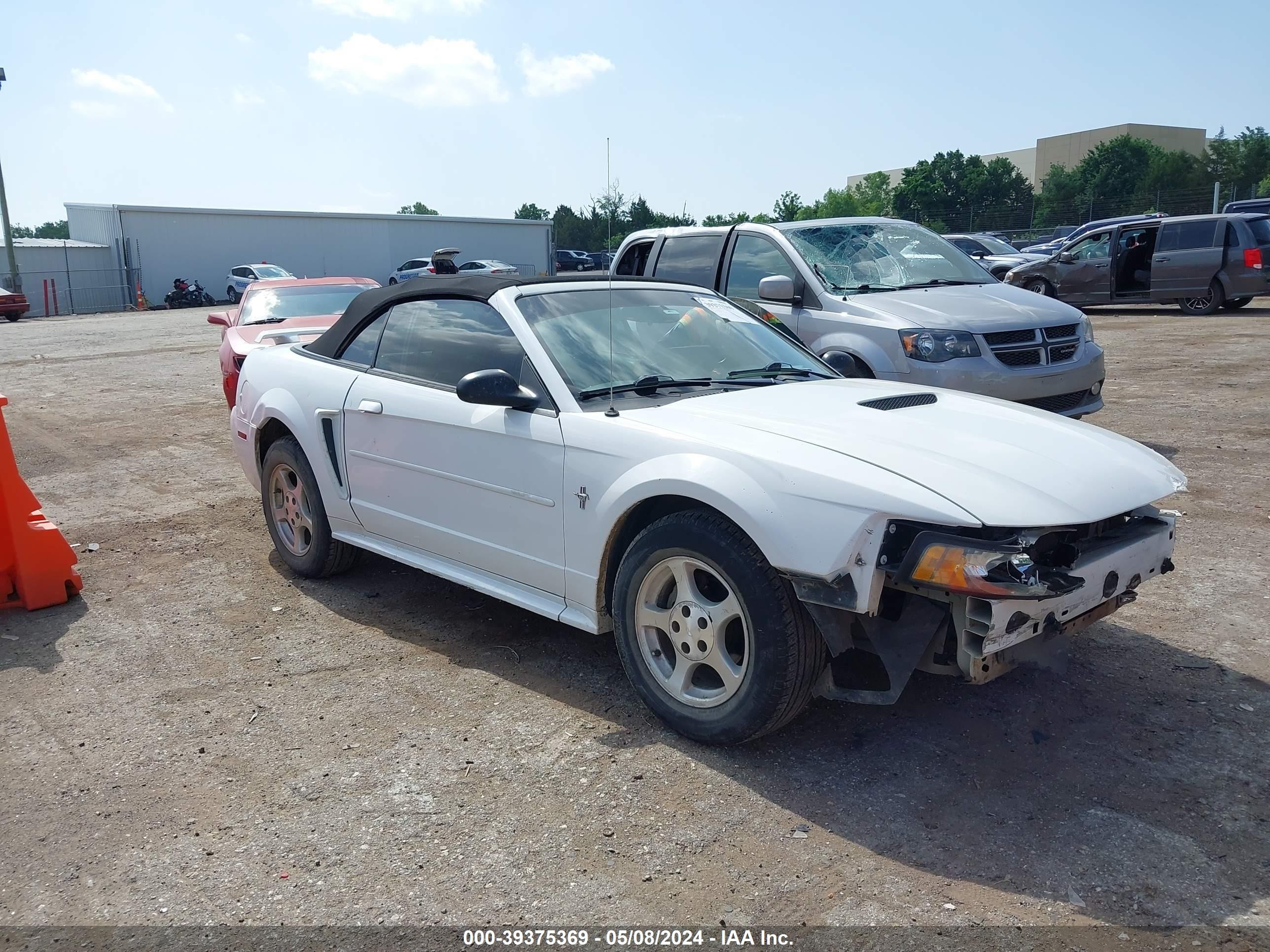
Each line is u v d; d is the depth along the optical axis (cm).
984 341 654
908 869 267
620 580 348
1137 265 1719
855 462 304
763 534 299
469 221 4981
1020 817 290
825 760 324
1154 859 269
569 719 358
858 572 287
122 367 1598
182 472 794
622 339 410
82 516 664
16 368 1655
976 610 280
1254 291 1602
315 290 1047
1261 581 473
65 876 275
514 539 389
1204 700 359
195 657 425
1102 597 310
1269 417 841
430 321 447
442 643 434
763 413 352
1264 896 253
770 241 762
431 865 275
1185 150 9250
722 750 332
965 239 2394
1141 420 855
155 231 4125
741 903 255
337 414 471
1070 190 8144
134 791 318
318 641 439
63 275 3984
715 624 322
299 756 337
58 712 376
